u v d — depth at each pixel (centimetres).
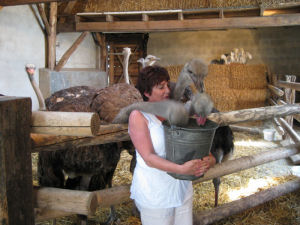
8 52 712
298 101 1002
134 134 171
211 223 296
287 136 645
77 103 290
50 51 854
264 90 902
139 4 854
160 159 165
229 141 316
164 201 183
